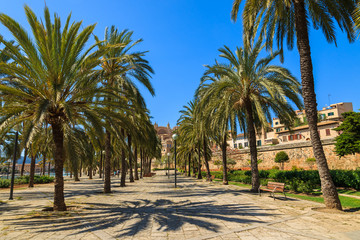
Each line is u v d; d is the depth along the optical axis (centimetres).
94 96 927
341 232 498
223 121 1355
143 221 637
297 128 4375
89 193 1392
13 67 754
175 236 494
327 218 633
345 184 1392
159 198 1118
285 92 1239
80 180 3172
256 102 1223
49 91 835
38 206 922
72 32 823
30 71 796
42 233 527
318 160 810
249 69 1282
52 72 792
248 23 964
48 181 2745
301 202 913
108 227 576
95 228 567
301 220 612
